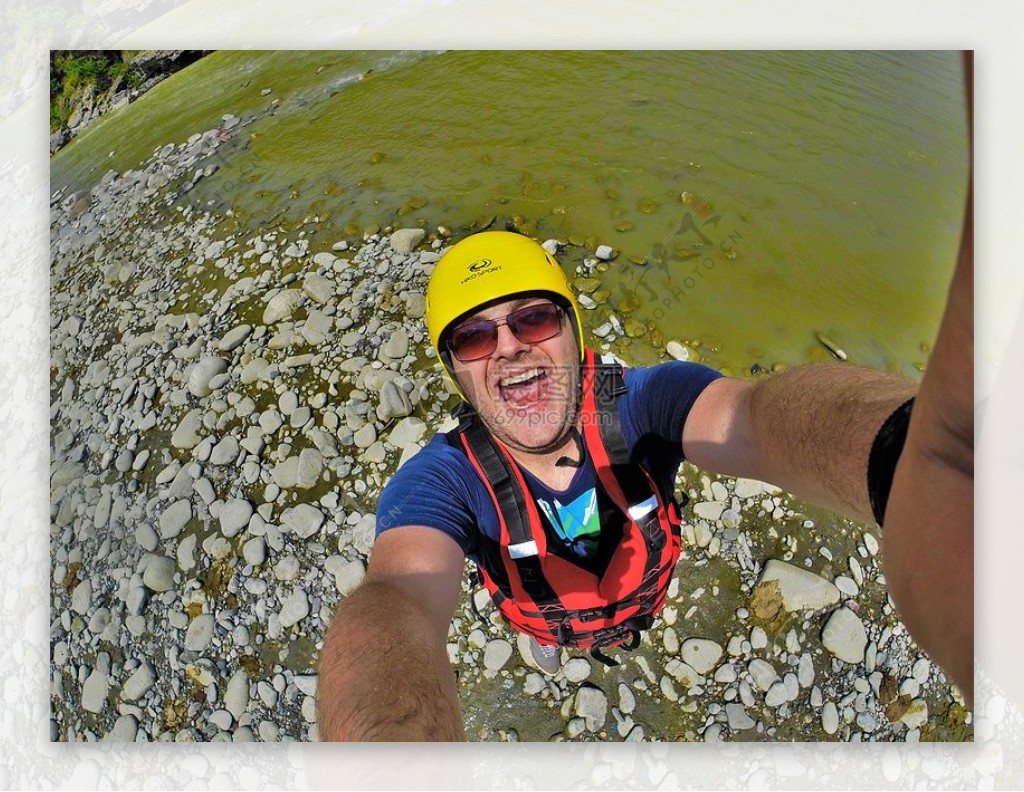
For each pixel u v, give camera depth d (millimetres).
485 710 893
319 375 1065
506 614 807
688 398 719
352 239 1195
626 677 904
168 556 1013
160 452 1081
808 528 946
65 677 1018
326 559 961
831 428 505
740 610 920
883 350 1026
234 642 954
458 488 749
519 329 802
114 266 1316
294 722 921
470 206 1184
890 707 919
